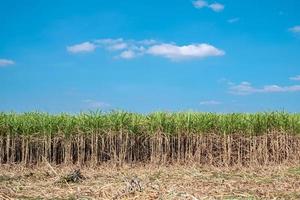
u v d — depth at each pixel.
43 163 15.75
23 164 15.55
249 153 17.45
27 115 16.67
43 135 16.05
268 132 17.88
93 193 9.20
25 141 15.94
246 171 14.48
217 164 16.92
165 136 16.70
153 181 10.98
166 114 17.47
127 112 17.03
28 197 9.05
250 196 9.21
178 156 16.64
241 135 17.58
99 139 16.48
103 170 14.90
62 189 9.91
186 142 16.98
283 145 17.89
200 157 16.94
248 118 17.84
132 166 15.96
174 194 8.39
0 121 15.98
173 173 13.29
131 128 16.50
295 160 17.62
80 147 16.30
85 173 13.48
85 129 16.25
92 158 16.00
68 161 15.96
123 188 8.98
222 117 17.70
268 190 10.16
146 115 17.34
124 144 16.39
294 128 18.03
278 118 18.05
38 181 11.27
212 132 17.20
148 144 16.88
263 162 17.44
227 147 17.31
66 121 16.33
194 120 17.14
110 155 16.16
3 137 15.92
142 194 8.43
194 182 11.13
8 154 15.71
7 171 14.22
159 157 16.48
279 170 14.59
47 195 9.26
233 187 10.38
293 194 9.78
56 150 16.25
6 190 9.70
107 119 16.55
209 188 10.08
